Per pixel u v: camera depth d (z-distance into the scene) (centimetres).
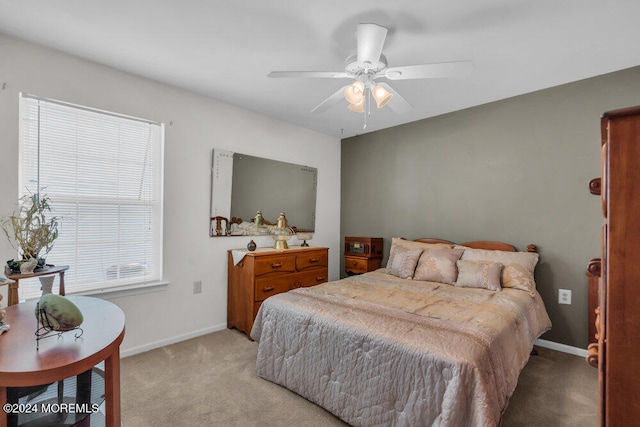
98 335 122
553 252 282
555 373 235
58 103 231
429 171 366
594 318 254
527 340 206
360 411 167
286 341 210
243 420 180
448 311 197
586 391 211
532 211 293
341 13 182
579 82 269
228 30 201
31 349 109
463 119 339
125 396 202
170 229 288
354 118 372
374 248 398
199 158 308
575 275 271
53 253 231
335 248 455
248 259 304
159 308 281
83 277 245
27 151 220
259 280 303
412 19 186
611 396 71
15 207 211
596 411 188
